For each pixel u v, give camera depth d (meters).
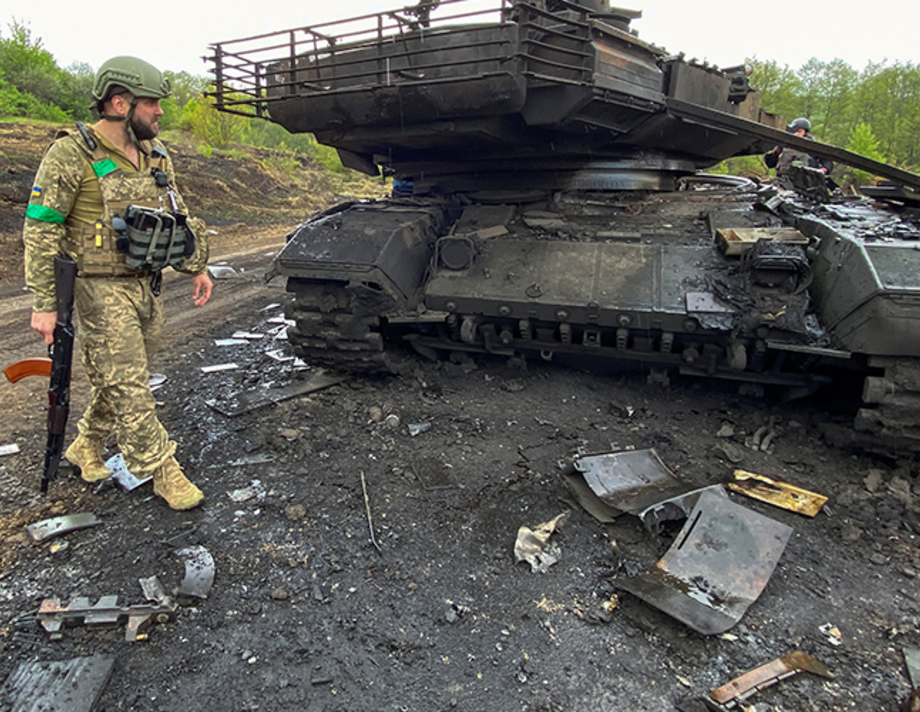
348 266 5.50
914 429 4.58
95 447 4.80
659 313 5.13
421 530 4.25
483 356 7.04
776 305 4.91
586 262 5.63
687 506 4.21
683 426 5.71
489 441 5.39
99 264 3.90
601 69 5.23
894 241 4.80
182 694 3.05
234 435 5.60
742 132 6.34
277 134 35.34
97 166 3.77
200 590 3.65
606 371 6.67
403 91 5.40
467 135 5.82
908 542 4.21
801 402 6.13
